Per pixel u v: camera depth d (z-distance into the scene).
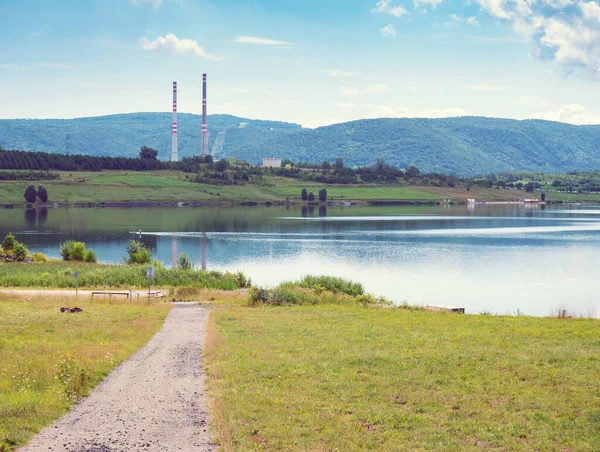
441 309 55.94
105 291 63.53
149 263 93.06
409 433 19.78
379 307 54.28
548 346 32.44
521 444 18.88
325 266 106.94
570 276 94.81
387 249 131.38
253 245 139.38
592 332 37.12
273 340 35.31
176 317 46.50
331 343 34.28
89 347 31.88
